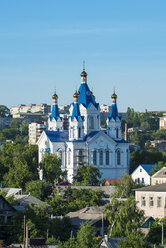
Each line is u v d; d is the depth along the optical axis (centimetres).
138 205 17612
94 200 19475
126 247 12812
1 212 15788
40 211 15862
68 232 15525
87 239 13912
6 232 15050
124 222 14838
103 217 16412
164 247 13562
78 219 16700
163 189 17412
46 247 12988
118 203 15462
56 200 18300
